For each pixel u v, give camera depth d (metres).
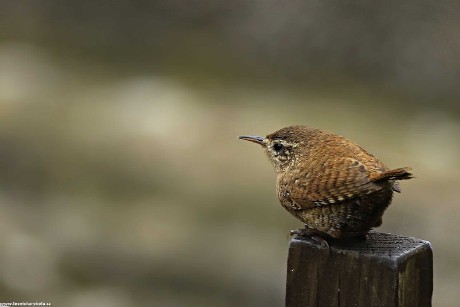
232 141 16.11
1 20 21.30
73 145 15.36
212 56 20.38
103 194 14.01
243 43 20.61
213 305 11.79
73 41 20.77
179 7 21.28
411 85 19.66
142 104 17.72
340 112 18.41
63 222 13.12
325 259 5.32
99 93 18.19
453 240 13.45
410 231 13.62
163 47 20.70
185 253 12.51
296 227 13.29
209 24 21.09
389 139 17.20
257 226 13.19
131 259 12.37
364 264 5.21
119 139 15.86
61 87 18.30
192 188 14.31
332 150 6.43
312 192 6.13
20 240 12.62
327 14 20.44
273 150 6.92
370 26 20.17
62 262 12.37
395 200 14.32
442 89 19.56
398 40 20.03
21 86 17.97
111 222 13.22
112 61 20.20
